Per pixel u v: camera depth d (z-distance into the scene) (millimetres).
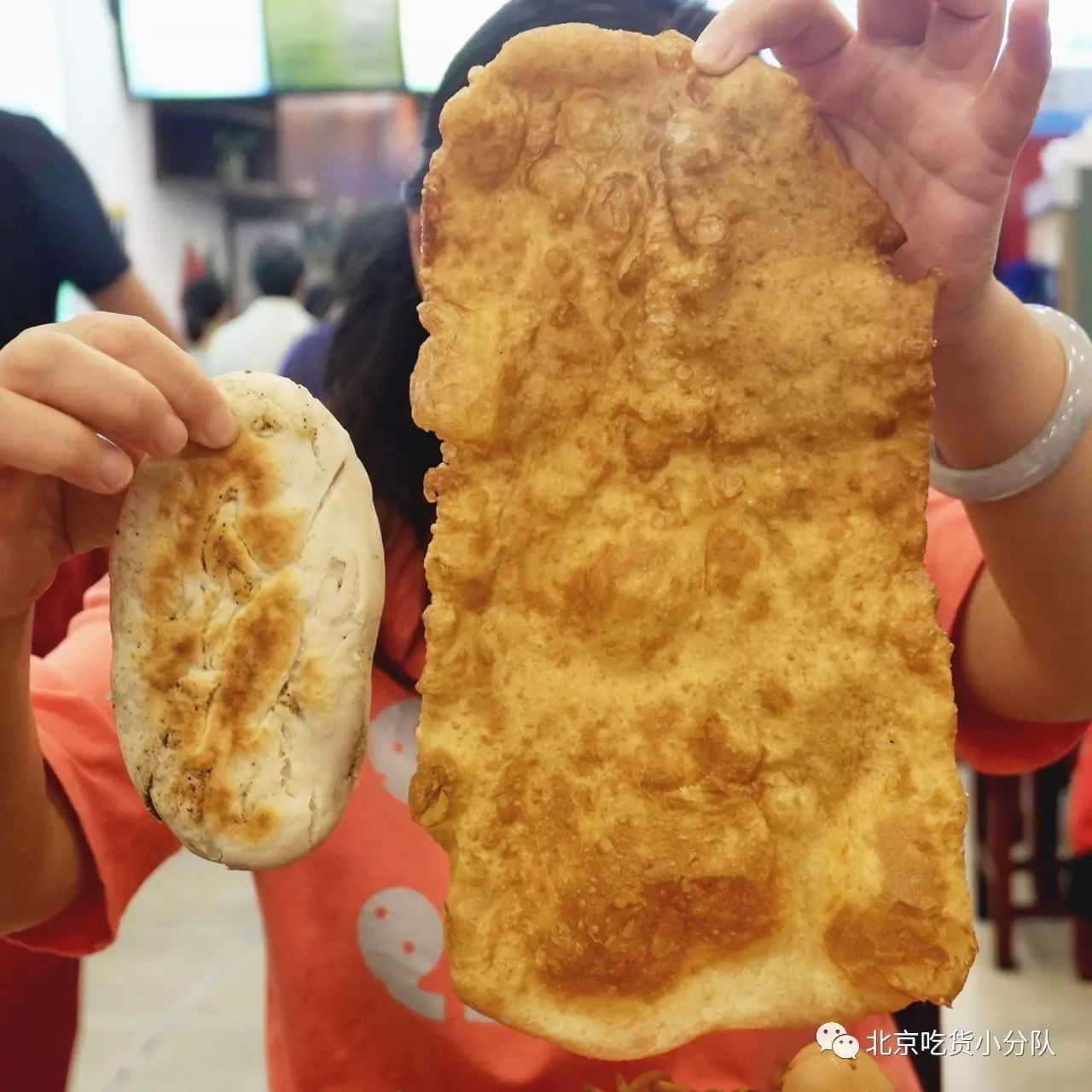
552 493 395
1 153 949
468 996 377
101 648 659
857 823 378
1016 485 510
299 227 2824
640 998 376
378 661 659
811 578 388
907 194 456
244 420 396
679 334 391
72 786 571
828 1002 376
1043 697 591
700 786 378
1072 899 1680
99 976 1623
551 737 387
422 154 645
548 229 400
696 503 396
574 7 581
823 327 394
